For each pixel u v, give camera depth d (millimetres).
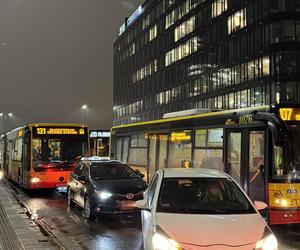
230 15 59531
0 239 9961
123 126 20938
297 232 11211
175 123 15781
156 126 17312
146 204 7438
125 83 100562
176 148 15617
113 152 22047
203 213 6730
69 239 10312
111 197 12367
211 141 13406
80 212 14609
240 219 6469
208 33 64750
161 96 80938
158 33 82438
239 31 57500
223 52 61062
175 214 6648
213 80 63469
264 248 5809
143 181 13383
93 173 13773
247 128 11672
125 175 14000
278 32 52094
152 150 17562
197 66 67938
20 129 22484
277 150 10578
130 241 10117
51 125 19672
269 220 10438
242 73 56969
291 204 10398
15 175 23719
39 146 19406
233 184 7648
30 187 19078
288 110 10953
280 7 52375
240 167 11867
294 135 10711
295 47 51938
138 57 92688
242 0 57062
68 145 19781
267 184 10578
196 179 7699
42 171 19172
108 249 9305
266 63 52719
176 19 75000
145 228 6902
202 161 13781
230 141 12500
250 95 55438
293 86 51656
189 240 5809
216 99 62625
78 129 20047
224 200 7309
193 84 69125
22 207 15500
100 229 11586
